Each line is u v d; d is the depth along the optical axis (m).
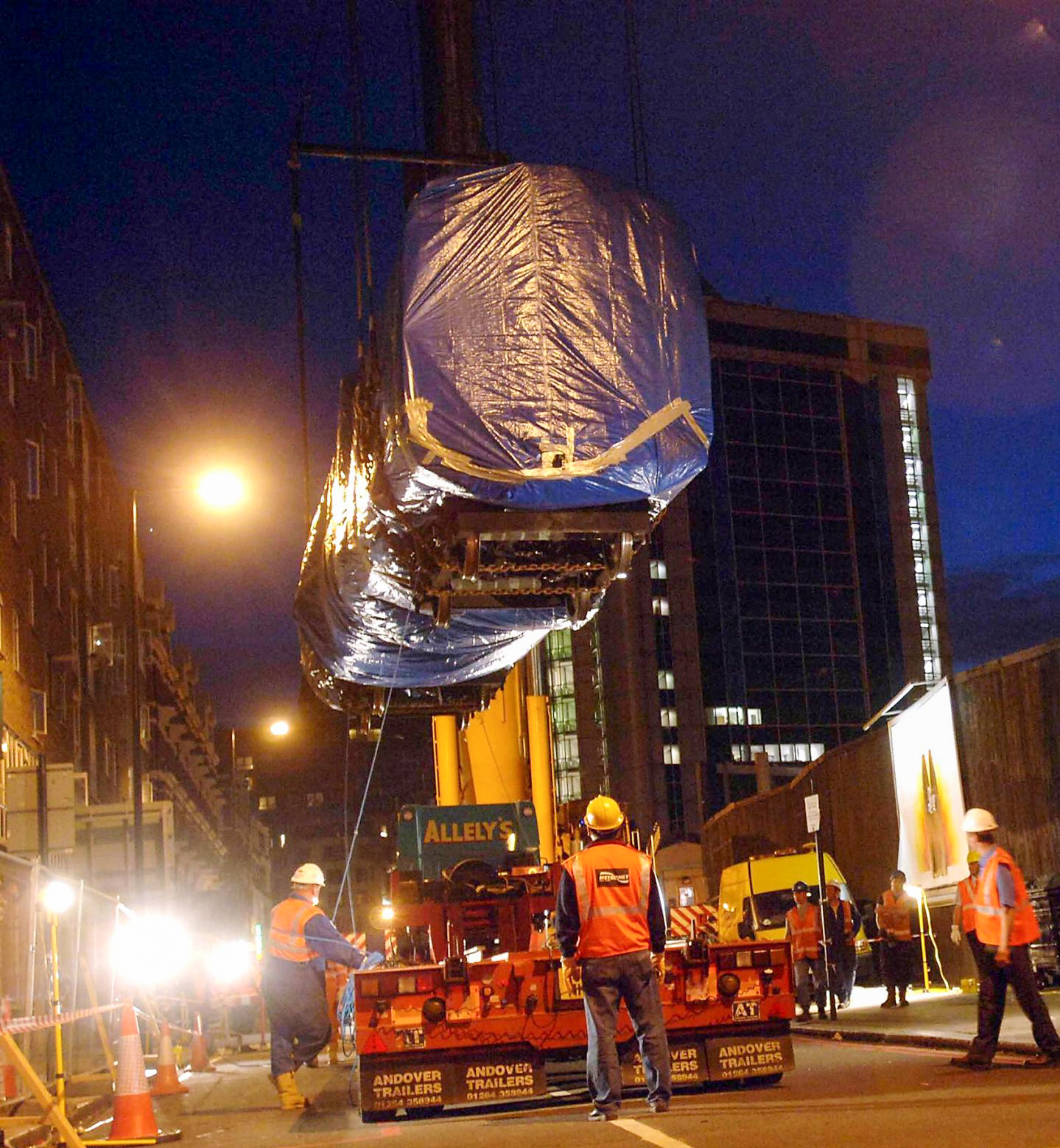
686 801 131.12
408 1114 10.85
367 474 10.86
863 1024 15.82
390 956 16.55
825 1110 8.35
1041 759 18.97
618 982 8.95
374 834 79.44
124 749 53.09
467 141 12.88
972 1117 7.37
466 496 9.80
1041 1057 9.93
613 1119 8.73
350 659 14.27
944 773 21.80
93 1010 11.45
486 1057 10.53
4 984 16.73
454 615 11.86
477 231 10.11
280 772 119.81
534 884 16.94
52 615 39.22
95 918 21.70
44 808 18.20
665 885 44.59
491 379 9.85
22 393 36.38
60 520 41.81
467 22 13.06
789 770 137.50
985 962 10.19
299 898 12.12
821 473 147.50
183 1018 28.72
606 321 10.17
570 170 10.44
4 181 34.53
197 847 73.25
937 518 151.38
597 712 133.12
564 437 9.86
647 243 10.45
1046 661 18.83
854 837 27.80
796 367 149.12
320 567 13.16
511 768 19.88
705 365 10.55
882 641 146.12
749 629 140.00
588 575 10.96
